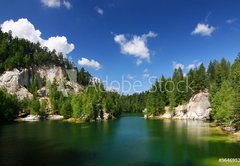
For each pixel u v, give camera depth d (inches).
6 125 3954.2
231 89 3198.8
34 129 3292.3
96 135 2679.6
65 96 7475.4
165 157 1647.4
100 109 5374.0
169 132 2842.0
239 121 2610.7
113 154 1743.4
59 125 3932.1
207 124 3767.2
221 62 5693.9
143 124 3978.8
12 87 7224.4
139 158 1630.2
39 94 7632.9
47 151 1843.0
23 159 1610.5
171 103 5477.4
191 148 1902.1
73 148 1956.2
